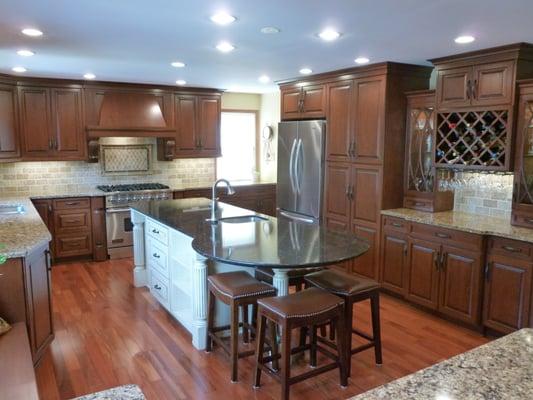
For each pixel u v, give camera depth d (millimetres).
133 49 3717
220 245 3014
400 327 3850
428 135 4410
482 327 3695
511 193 4031
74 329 3764
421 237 4109
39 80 5480
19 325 2781
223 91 6820
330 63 4395
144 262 4852
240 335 3549
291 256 2748
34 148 5578
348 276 3133
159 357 3279
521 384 1295
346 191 4949
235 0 2412
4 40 3373
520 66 3516
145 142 6582
